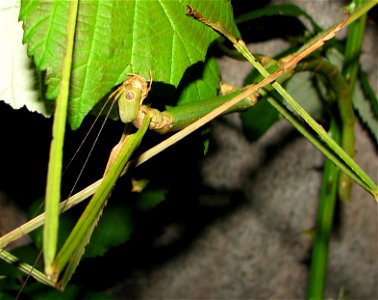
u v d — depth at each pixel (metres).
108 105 0.27
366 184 0.26
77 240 0.19
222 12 0.25
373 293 0.65
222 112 0.25
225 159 0.52
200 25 0.24
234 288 0.60
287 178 0.54
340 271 0.62
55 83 0.22
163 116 0.24
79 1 0.22
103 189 0.20
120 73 0.23
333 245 0.60
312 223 0.58
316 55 0.32
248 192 0.54
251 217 0.56
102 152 0.42
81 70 0.22
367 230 0.60
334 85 0.35
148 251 0.56
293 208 0.56
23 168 0.50
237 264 0.59
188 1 0.24
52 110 0.29
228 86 0.29
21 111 0.46
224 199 0.54
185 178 0.52
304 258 0.59
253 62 0.25
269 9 0.38
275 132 0.52
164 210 0.53
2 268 0.40
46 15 0.22
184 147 0.37
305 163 0.54
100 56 0.22
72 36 0.20
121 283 0.57
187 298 0.60
